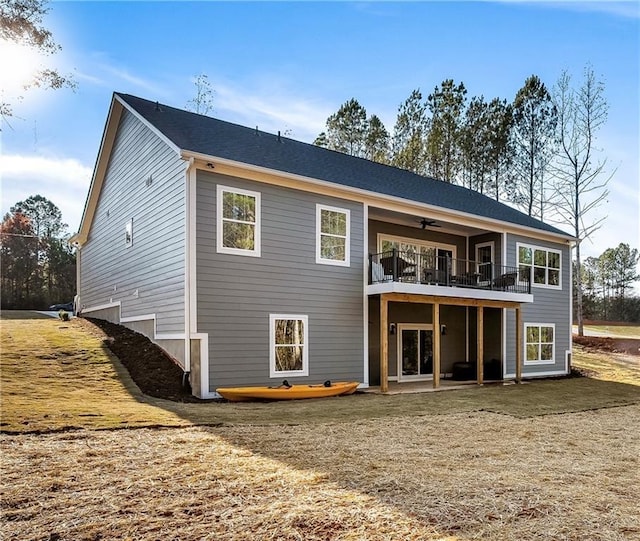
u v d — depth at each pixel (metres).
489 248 18.19
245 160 11.93
